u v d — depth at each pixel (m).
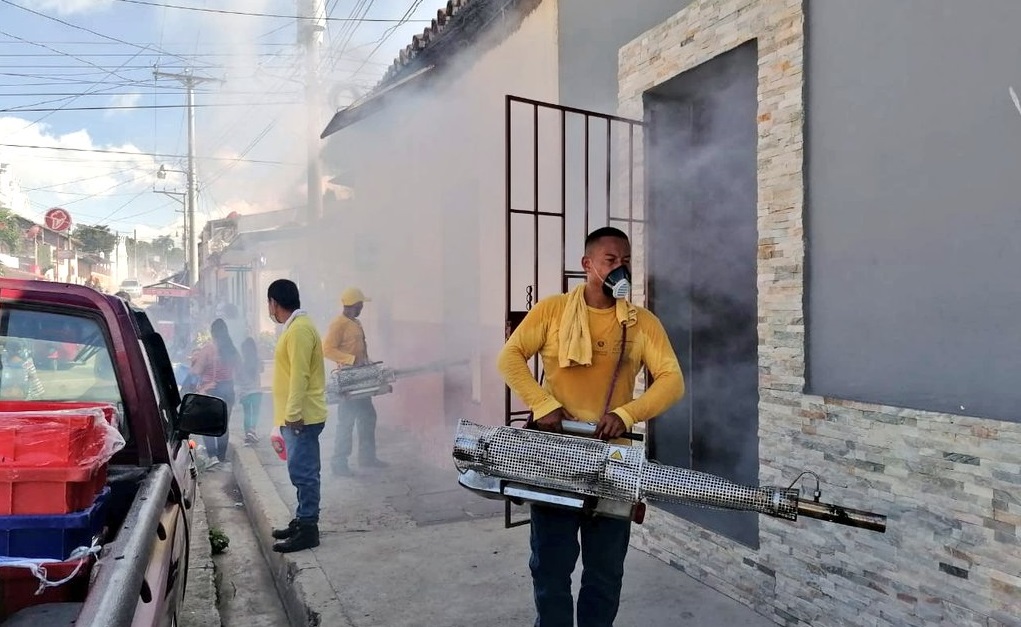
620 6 4.46
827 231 2.96
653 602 3.42
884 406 2.69
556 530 2.42
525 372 2.46
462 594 3.61
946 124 2.51
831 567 2.91
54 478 1.73
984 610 2.36
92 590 1.45
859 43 2.82
